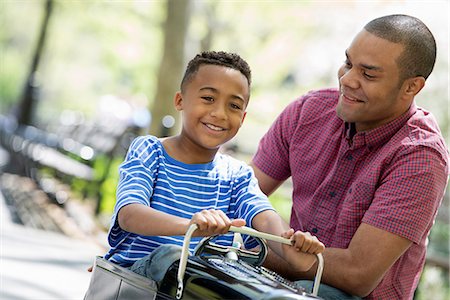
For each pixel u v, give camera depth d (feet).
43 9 84.33
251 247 12.03
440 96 58.34
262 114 74.43
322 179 13.62
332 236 13.25
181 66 45.68
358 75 12.76
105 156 37.27
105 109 74.74
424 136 12.73
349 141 13.25
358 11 66.28
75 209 37.70
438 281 24.22
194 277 9.67
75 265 27.02
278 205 36.91
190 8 45.93
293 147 14.03
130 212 10.49
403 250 12.26
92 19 85.30
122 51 93.09
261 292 9.12
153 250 11.05
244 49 72.69
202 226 9.53
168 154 11.57
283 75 74.49
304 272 12.43
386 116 12.90
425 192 12.32
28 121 70.85
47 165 46.06
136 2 79.51
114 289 10.68
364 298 12.73
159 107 45.34
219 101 11.41
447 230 36.22
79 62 132.57
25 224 34.94
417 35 12.68
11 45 149.48
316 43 71.10
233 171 12.03
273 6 69.77
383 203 12.33
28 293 21.86
